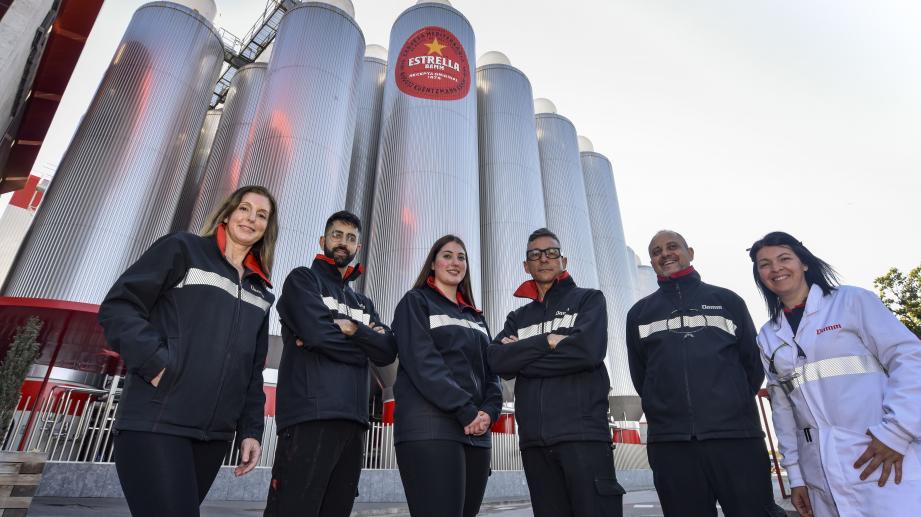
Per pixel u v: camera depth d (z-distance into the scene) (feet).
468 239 70.28
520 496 42.65
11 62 24.50
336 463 9.78
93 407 26.55
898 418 7.78
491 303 77.87
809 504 9.48
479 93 98.94
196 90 70.38
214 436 7.72
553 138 111.96
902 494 7.63
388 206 71.82
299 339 10.19
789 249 10.42
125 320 7.04
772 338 10.37
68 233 53.83
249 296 9.07
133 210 58.03
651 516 24.81
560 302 11.73
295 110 65.46
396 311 11.29
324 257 11.87
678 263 12.27
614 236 118.93
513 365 10.69
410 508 9.26
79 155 58.13
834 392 8.95
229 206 9.57
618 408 93.09
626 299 110.93
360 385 10.34
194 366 7.58
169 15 70.74
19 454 12.64
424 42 82.94
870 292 9.33
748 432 9.80
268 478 29.48
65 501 21.40
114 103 62.28
